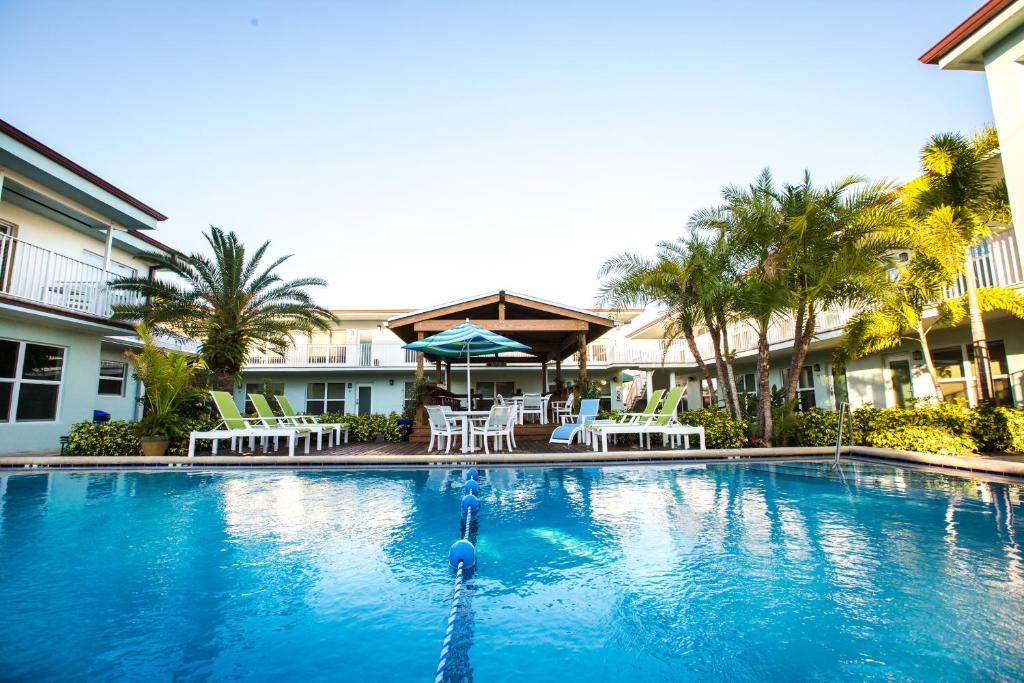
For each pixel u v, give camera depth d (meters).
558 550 4.02
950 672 2.20
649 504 5.70
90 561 3.79
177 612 2.90
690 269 11.69
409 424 13.95
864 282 9.97
